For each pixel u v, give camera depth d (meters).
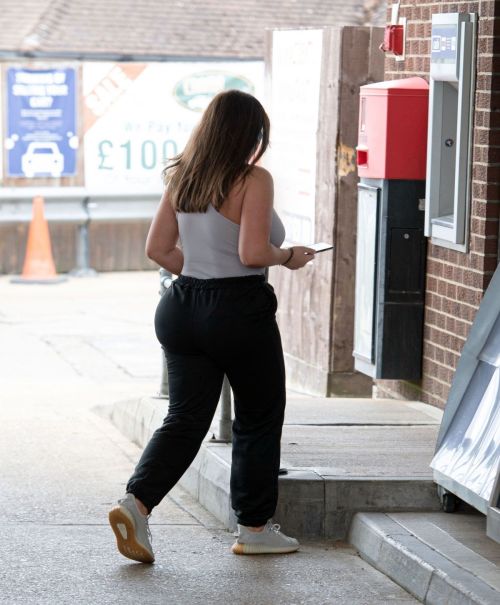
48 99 21.17
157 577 6.70
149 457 6.80
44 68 21.06
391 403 9.77
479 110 8.70
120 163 21.62
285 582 6.65
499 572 6.29
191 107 21.91
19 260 21.55
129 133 21.62
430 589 6.32
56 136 21.27
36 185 21.30
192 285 6.71
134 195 21.75
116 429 10.55
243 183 6.59
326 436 8.49
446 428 7.34
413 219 9.59
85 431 10.42
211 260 6.68
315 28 11.47
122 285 20.48
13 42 21.33
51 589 6.48
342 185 11.20
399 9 10.08
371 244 9.80
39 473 8.93
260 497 6.99
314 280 11.68
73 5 22.47
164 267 6.99
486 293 7.36
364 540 7.10
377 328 9.73
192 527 7.62
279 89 12.38
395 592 6.53
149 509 6.81
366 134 9.73
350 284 11.34
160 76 21.69
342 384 11.44
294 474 7.42
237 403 6.96
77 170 21.45
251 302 6.66
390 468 7.64
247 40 22.66
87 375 13.45
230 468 7.64
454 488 7.00
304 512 7.32
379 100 9.52
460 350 9.12
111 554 7.07
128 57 21.48
